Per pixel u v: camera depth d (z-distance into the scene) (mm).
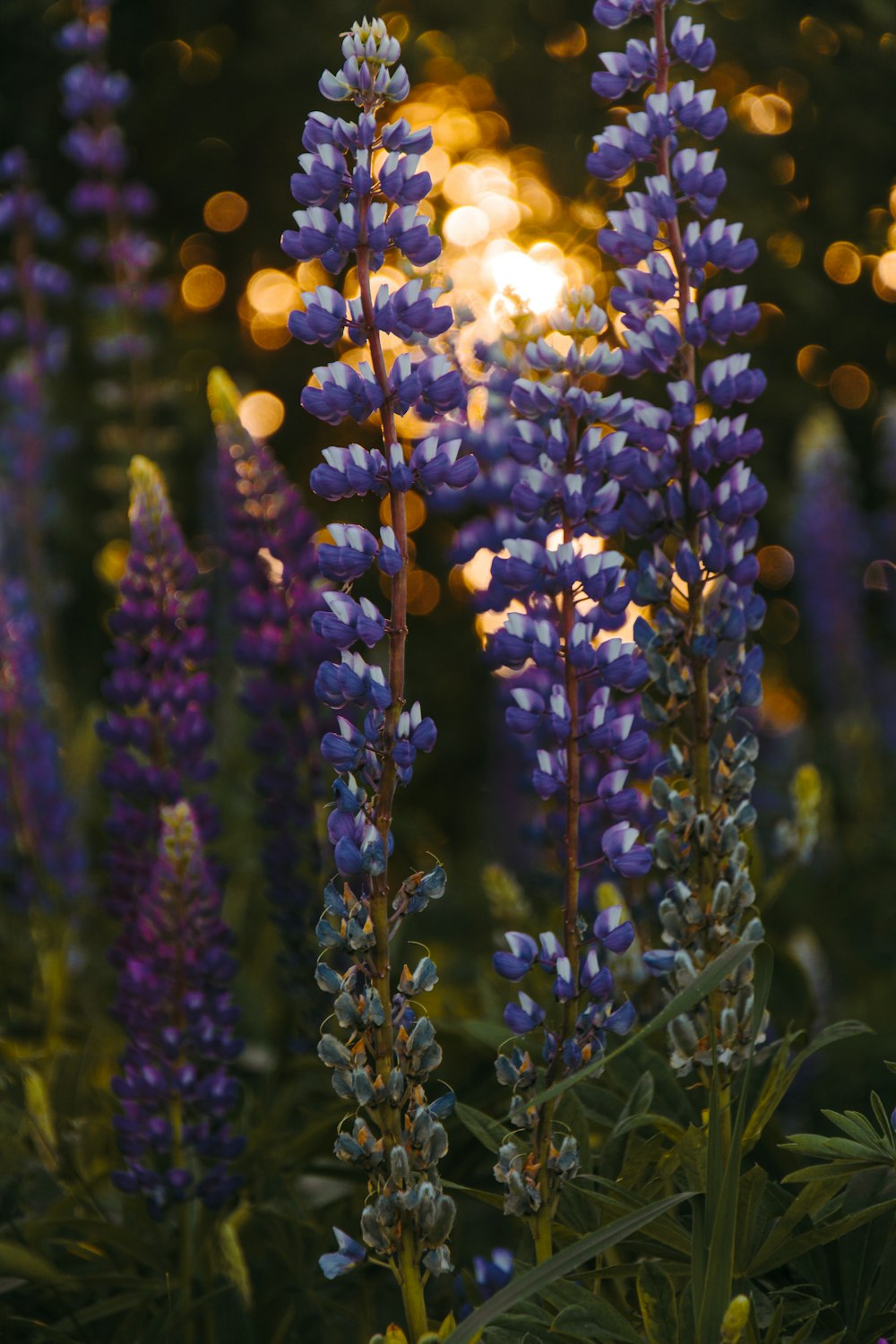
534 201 6988
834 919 4574
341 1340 2219
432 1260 1511
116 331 5328
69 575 7066
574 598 1754
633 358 1802
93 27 4867
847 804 5488
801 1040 2486
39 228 4641
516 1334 1573
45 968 3162
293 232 1591
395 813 5871
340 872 1518
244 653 2500
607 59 1867
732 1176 1469
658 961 1680
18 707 3225
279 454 7727
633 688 1726
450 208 7117
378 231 1550
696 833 1728
